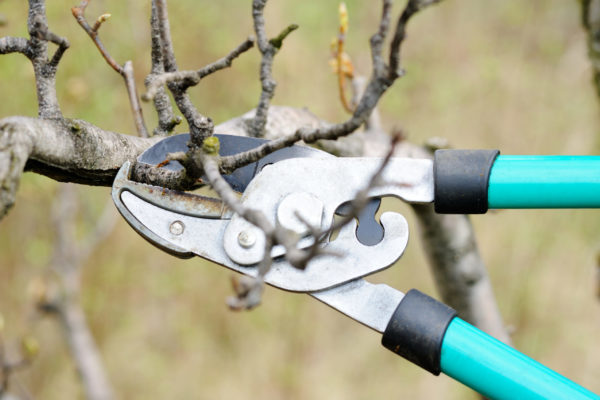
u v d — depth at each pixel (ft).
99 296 18.70
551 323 18.04
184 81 4.25
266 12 19.77
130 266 19.29
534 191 4.94
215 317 19.71
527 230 18.75
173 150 5.28
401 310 4.95
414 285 18.48
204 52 18.66
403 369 18.67
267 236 3.55
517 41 22.13
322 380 18.88
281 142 4.28
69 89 12.89
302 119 7.16
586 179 4.90
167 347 19.57
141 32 15.17
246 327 19.60
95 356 13.52
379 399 18.45
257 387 19.06
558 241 18.78
